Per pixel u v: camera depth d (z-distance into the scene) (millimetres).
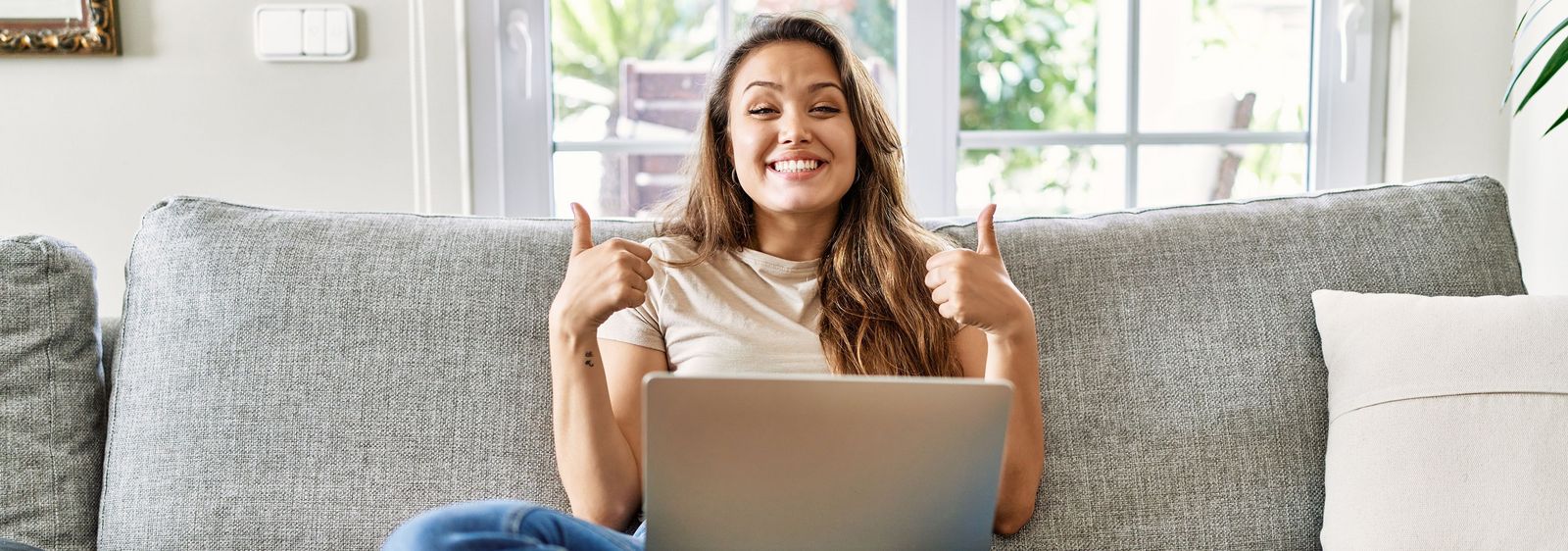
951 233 1490
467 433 1309
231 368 1312
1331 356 1325
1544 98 1812
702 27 2018
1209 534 1293
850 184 1391
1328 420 1338
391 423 1305
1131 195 2082
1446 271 1403
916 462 937
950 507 958
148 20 1831
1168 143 2074
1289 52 2061
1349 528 1214
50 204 1854
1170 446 1322
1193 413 1335
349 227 1405
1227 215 1460
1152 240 1430
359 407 1306
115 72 1838
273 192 1877
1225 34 2061
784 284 1406
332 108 1871
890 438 926
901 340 1372
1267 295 1391
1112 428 1328
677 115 2033
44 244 1327
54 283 1322
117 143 1850
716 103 1449
